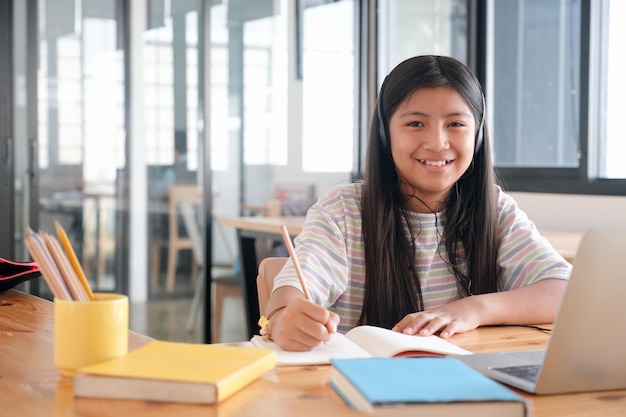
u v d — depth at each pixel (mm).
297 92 4613
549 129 3996
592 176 3596
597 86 3596
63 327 969
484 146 1601
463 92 1532
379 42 4742
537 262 1562
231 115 4438
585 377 973
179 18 4336
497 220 1644
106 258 4258
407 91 1530
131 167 4289
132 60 4277
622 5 3516
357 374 893
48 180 4211
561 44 3926
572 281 928
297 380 982
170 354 991
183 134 4363
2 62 4168
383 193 1591
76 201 4223
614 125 3578
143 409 847
